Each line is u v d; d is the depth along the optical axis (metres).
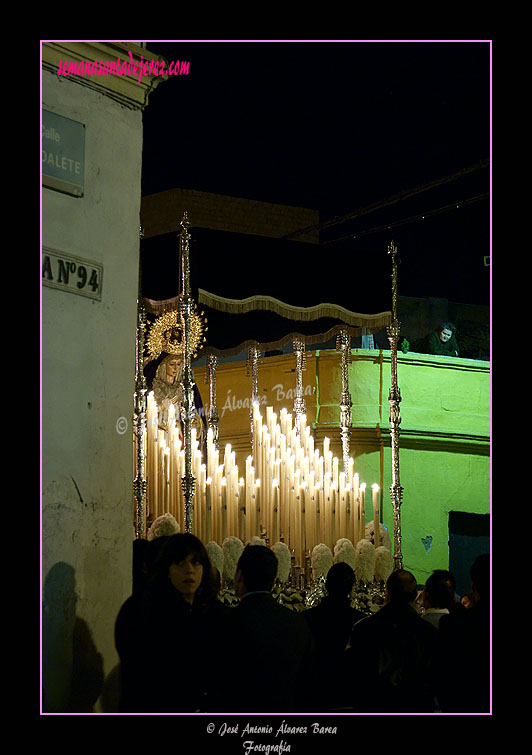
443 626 5.71
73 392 5.50
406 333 14.73
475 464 13.23
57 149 5.50
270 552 5.12
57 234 5.48
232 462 9.41
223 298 8.94
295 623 5.03
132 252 5.93
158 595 4.98
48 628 5.23
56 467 5.36
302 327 10.84
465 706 5.57
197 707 4.89
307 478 9.99
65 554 5.36
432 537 12.74
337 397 12.50
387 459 12.49
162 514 8.82
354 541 10.36
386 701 5.57
